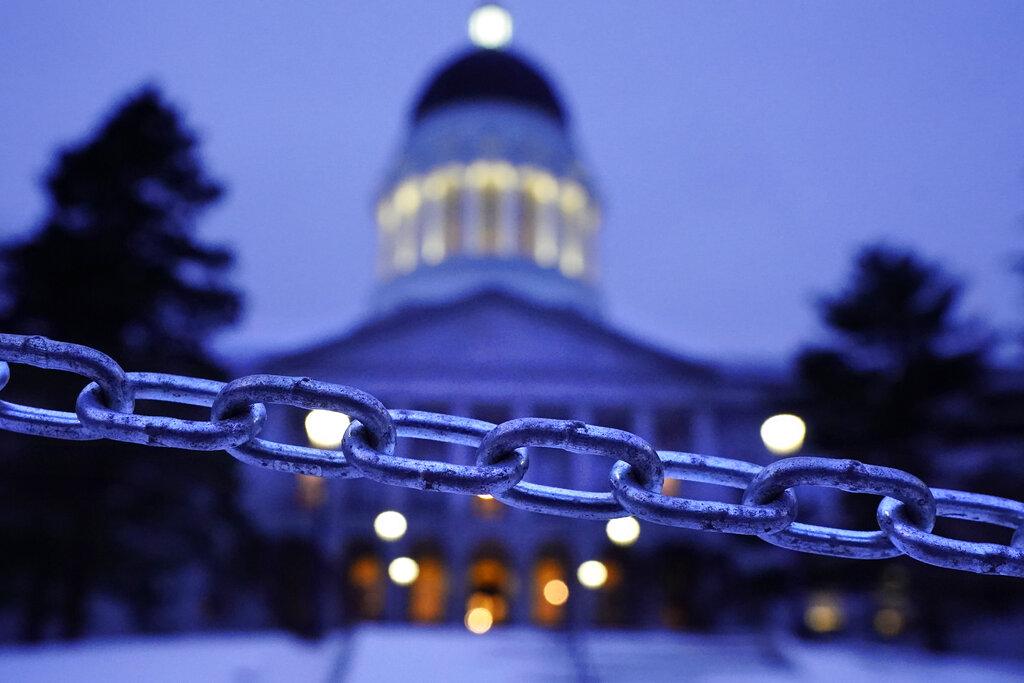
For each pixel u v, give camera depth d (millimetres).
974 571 2273
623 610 47438
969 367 32250
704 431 50344
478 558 50781
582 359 51812
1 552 26547
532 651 23266
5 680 17484
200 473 27641
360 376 50438
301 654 24219
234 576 41969
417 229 71312
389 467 2283
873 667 24297
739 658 24703
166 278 29000
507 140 71938
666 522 2332
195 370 27781
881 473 2357
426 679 20797
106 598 36656
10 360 2338
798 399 33625
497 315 52500
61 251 27688
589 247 73312
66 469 25859
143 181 30953
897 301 33969
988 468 31469
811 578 34250
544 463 35906
